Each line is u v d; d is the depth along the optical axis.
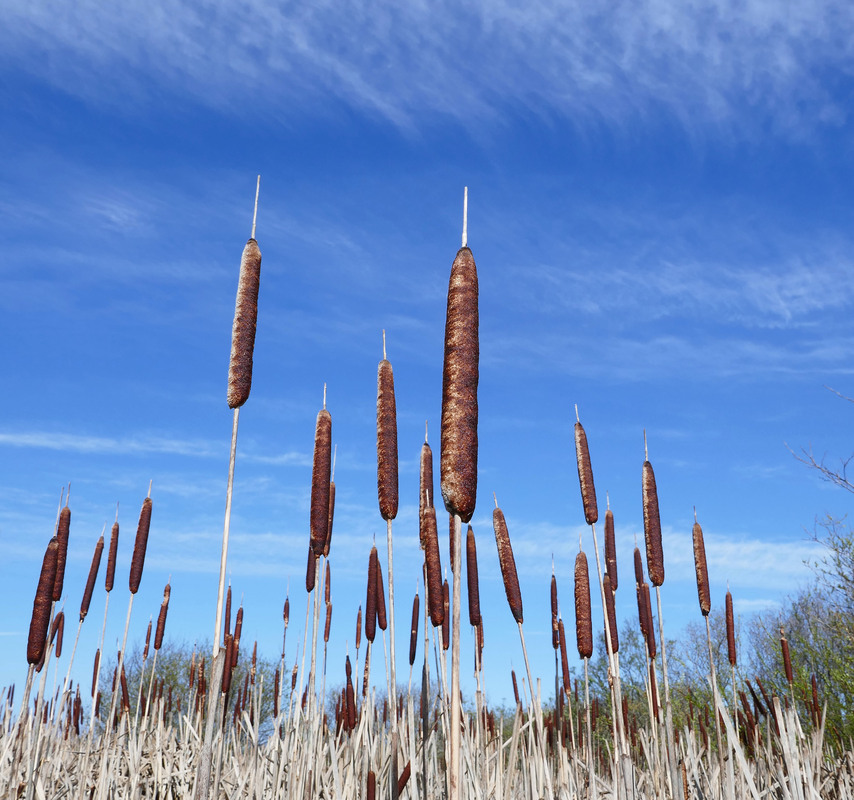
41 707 6.23
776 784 6.60
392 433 4.57
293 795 5.12
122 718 9.91
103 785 7.54
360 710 6.32
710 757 7.45
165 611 9.89
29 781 6.14
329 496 5.09
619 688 5.57
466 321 3.06
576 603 5.82
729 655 7.56
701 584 6.46
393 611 4.36
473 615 5.74
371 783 4.09
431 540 4.70
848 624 17.56
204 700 9.25
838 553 18.25
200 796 3.15
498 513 5.34
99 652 7.87
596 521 5.70
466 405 2.96
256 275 4.08
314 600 5.20
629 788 5.34
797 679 15.81
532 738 5.40
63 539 6.67
